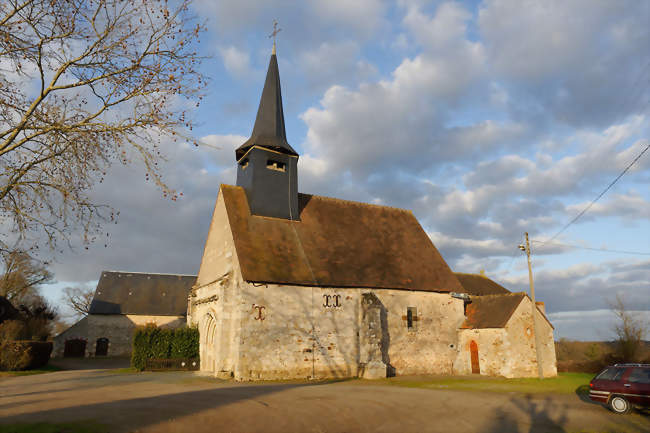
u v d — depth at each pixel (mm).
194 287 26406
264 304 18641
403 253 24875
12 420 8695
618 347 27688
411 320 22625
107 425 8547
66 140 8398
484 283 31953
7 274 34000
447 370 22812
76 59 8148
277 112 24172
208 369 21844
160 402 11211
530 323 21906
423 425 10070
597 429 9820
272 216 22188
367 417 10648
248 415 10195
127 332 40656
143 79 8211
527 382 18516
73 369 26031
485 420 10570
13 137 7953
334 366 19594
